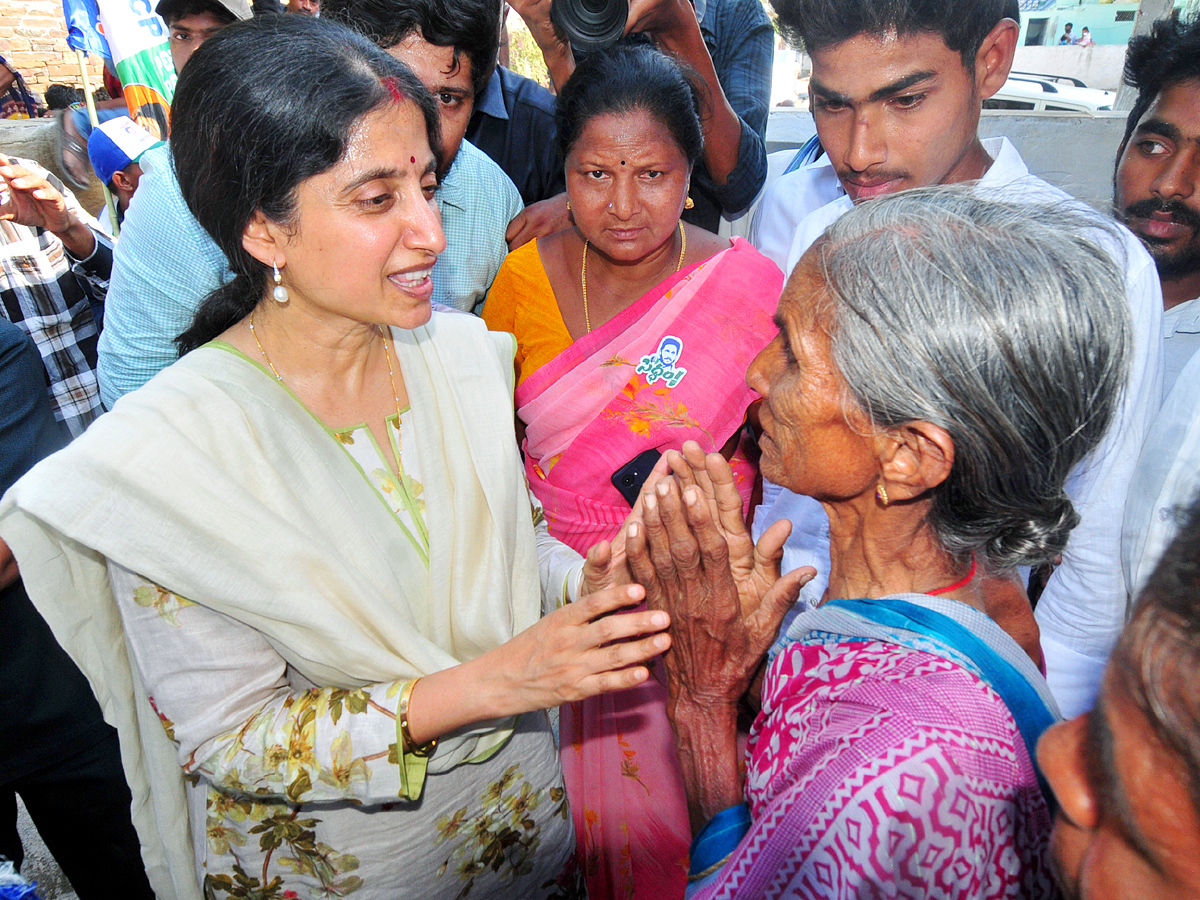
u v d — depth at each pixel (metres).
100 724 1.73
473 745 1.28
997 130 4.12
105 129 2.70
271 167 1.02
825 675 0.91
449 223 1.97
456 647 1.33
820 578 1.67
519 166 2.54
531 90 2.52
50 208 2.54
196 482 1.09
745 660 1.12
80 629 1.24
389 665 1.14
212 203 1.08
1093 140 3.98
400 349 1.33
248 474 1.13
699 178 2.31
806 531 1.71
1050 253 0.79
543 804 1.48
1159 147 1.66
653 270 1.80
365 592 1.15
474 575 1.32
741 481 1.84
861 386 0.83
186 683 1.13
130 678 1.31
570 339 1.84
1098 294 0.78
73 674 1.69
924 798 0.76
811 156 2.24
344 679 1.17
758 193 2.37
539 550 1.59
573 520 1.78
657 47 1.98
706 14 2.56
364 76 1.04
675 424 1.71
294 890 1.29
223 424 1.13
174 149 1.09
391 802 1.25
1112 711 0.49
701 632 1.10
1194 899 0.47
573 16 1.83
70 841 1.82
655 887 1.79
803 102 7.62
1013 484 0.83
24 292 2.59
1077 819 0.54
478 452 1.34
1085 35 7.73
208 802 1.27
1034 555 0.89
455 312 1.47
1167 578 0.47
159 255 1.69
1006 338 0.77
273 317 1.22
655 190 1.63
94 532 1.05
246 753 1.12
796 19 1.52
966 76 1.49
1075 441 0.82
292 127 1.00
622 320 1.77
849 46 1.46
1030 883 0.82
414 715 1.10
